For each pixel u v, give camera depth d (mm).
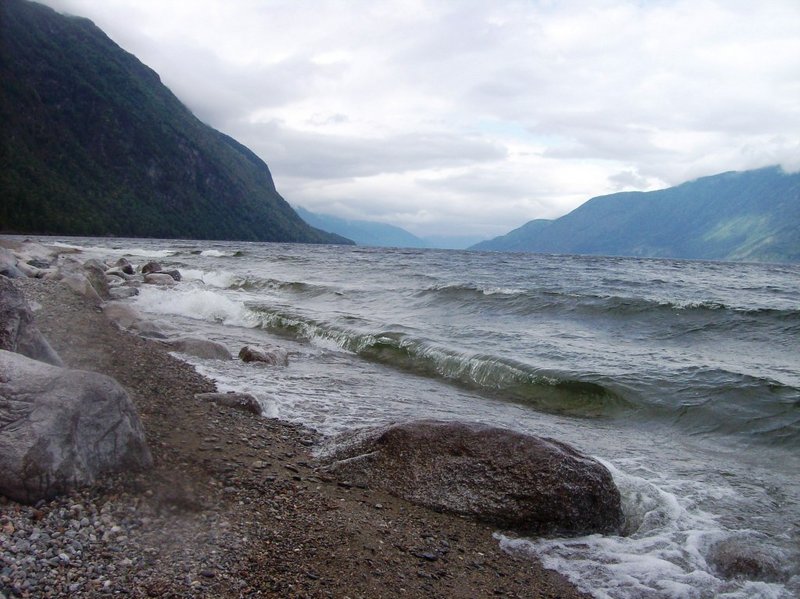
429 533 5598
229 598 4016
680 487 7062
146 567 4191
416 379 12289
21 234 102750
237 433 7352
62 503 4645
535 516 5922
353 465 6617
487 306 21078
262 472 6230
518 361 12539
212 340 14008
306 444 7457
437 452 6578
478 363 12453
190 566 4301
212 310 19328
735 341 15969
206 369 10953
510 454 6391
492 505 6043
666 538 5832
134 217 141000
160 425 7000
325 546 4980
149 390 8539
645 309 19453
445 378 12562
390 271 39312
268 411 8852
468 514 6035
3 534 4125
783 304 24375
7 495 4539
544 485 6051
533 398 11242
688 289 31750
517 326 17500
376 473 6508
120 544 4383
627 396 10625
